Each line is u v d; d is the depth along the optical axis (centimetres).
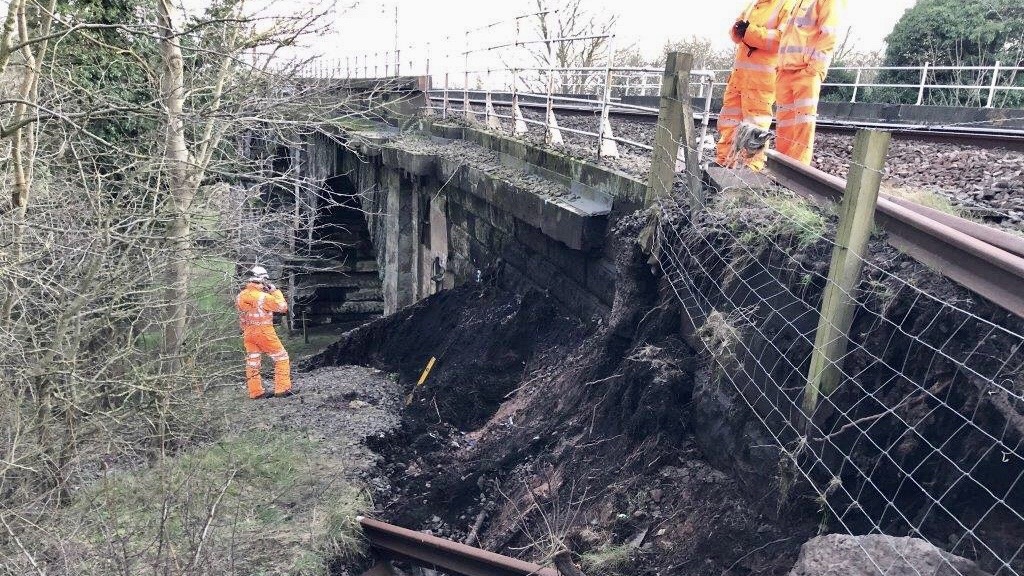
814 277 403
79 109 735
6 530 506
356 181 1830
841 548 315
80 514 545
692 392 532
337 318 2325
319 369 1195
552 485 605
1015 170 679
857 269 355
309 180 966
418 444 812
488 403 887
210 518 526
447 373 975
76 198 726
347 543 607
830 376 370
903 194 514
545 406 741
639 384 568
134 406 693
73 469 597
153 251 700
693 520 468
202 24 623
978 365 310
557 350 840
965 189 624
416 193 1410
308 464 729
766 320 443
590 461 590
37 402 609
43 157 753
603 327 740
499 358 933
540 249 925
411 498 699
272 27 823
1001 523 300
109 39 980
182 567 496
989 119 1149
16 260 592
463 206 1191
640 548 479
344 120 1620
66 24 621
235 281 920
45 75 741
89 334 688
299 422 859
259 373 977
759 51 615
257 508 643
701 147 616
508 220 1012
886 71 1986
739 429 461
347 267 2186
